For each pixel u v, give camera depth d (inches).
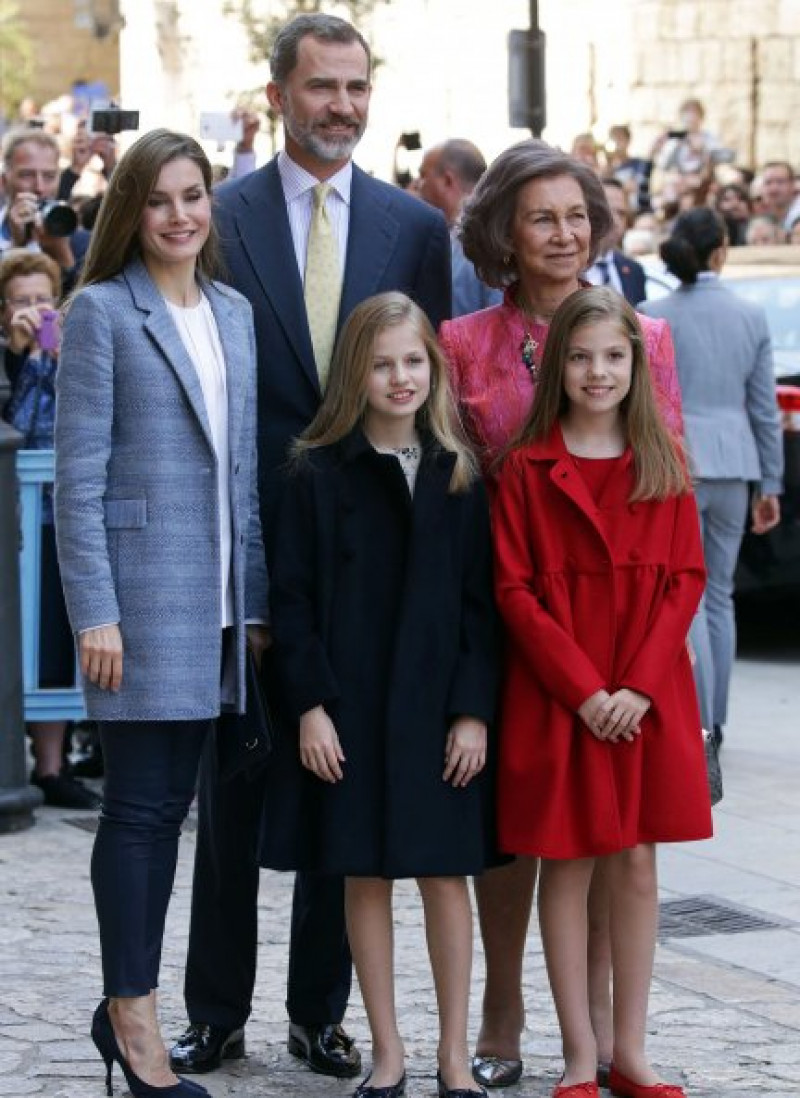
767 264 643.5
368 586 261.0
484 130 1389.0
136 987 259.4
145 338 259.4
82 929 339.0
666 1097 261.4
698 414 474.3
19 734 405.4
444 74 1409.9
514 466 265.1
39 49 1715.1
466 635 261.0
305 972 278.8
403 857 255.0
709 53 1360.7
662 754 261.3
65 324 260.8
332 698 257.6
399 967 320.8
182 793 264.2
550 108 1395.2
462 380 278.4
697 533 266.5
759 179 1054.4
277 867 260.5
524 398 276.1
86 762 451.2
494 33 1386.6
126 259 264.2
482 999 298.0
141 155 260.1
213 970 279.7
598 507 263.3
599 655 260.8
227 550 262.8
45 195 511.8
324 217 285.9
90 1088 268.4
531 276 277.6
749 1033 293.1
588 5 1380.4
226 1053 282.5
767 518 485.1
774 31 1347.2
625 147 1138.0
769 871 383.6
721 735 482.0
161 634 257.8
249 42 1187.3
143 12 1403.8
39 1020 294.2
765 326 478.6
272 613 261.9
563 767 258.7
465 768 258.1
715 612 475.2
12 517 398.6
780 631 644.1
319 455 263.1
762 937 343.6
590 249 280.8
